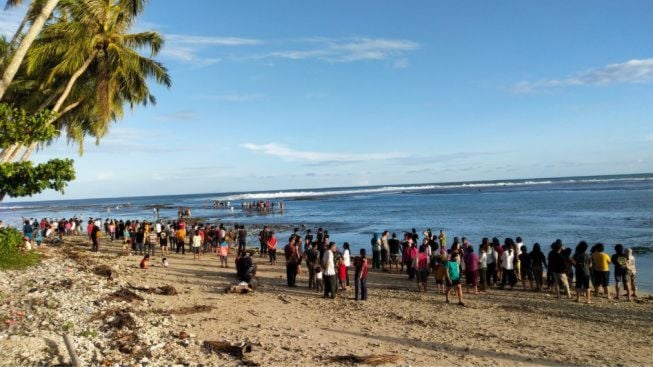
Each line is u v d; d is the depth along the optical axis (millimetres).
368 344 9609
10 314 9633
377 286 17125
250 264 16125
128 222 29219
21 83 21156
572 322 11805
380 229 41594
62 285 13125
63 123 23172
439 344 9719
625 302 14086
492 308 13414
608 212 44781
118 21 19672
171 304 12578
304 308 13195
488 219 44719
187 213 64875
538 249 15930
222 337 9641
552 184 139375
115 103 21891
